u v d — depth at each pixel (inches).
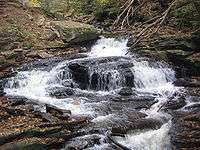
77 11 965.8
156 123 423.2
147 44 671.1
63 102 506.0
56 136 389.7
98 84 579.8
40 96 542.9
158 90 564.4
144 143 394.6
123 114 451.5
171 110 468.8
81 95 540.7
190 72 612.1
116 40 737.0
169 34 697.6
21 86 581.9
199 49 638.5
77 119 432.5
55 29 786.8
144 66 605.0
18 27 763.4
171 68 615.8
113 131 400.2
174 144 387.2
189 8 729.0
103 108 475.8
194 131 401.4
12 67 635.5
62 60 646.5
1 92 549.3
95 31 767.7
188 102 498.6
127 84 579.5
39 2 981.8
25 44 721.0
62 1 1011.3
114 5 884.0
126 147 376.8
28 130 388.8
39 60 663.1
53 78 593.3
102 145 381.1
